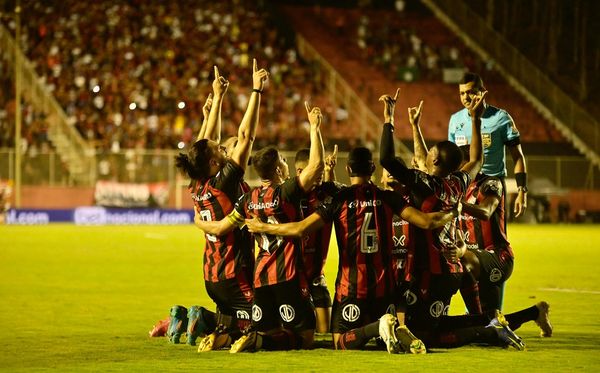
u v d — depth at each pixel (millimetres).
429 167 14297
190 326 14648
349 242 13641
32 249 38438
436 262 14016
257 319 14070
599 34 82625
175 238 46406
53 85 66750
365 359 13211
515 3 85062
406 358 13320
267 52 75500
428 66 80688
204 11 77438
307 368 12555
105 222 60906
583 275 28312
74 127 64062
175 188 62125
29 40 69688
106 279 26734
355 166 13711
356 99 72250
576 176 68188
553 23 82500
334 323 14023
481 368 12555
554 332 16344
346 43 82062
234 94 69562
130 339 15578
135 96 67188
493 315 14336
